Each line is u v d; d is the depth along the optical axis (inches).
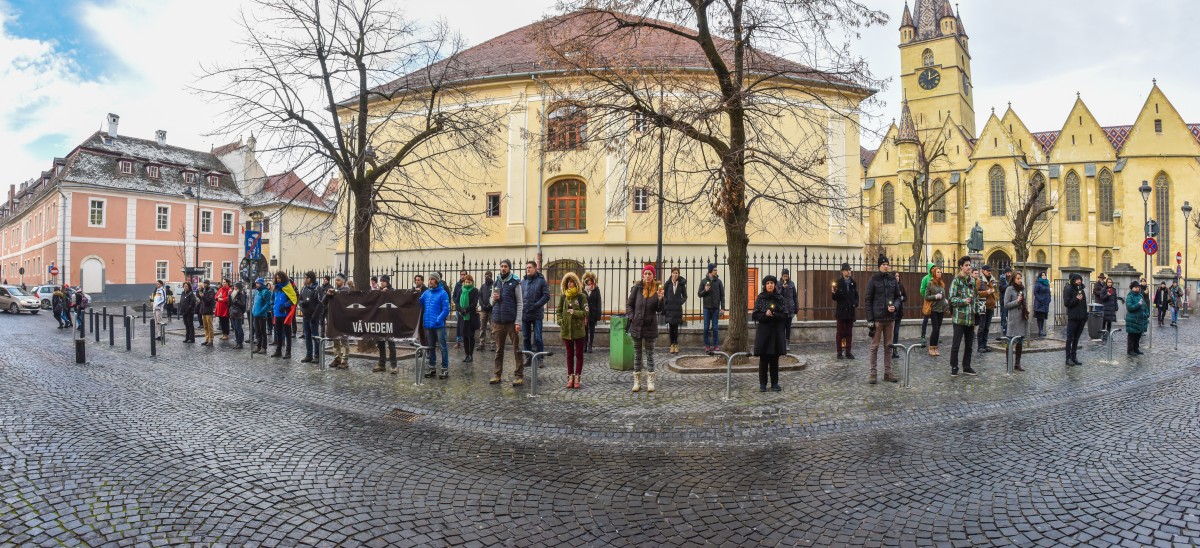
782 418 286.5
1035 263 668.1
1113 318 579.2
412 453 238.7
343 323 441.4
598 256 930.1
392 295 428.8
